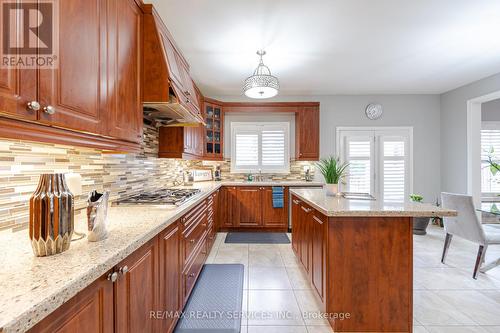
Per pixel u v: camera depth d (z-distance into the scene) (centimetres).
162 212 165
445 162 466
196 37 265
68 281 69
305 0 207
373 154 480
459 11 222
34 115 82
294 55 309
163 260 144
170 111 220
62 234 90
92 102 114
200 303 206
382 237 167
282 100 482
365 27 248
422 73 372
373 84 421
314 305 203
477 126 416
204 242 271
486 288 231
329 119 481
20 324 53
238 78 388
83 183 161
